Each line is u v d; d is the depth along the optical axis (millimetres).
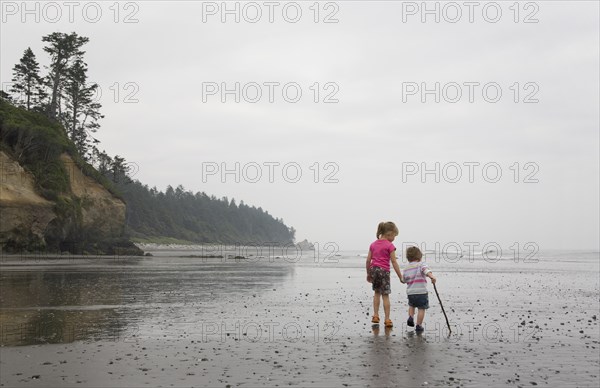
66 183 57938
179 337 7918
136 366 5871
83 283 19250
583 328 9336
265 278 24969
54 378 5254
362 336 8156
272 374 5539
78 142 77438
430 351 6914
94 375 5410
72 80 76062
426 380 5340
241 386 5031
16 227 47219
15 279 20453
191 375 5469
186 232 190500
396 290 18297
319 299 14539
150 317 10211
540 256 100875
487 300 14734
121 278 22922
